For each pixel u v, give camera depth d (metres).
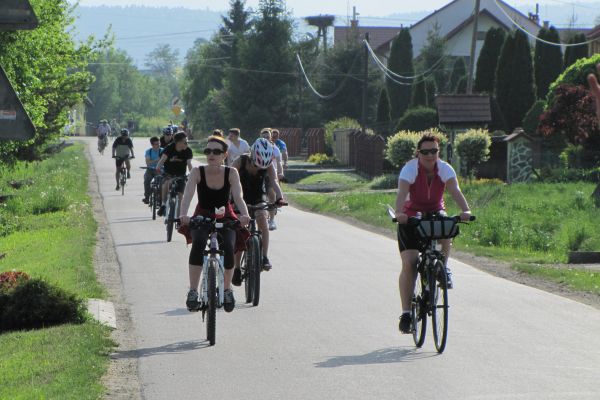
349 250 40.31
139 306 26.48
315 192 82.88
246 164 27.38
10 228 50.94
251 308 26.23
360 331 23.09
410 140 96.31
